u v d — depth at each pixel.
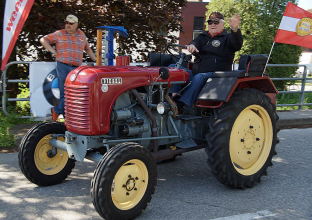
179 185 4.72
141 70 4.22
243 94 4.53
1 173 5.02
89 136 3.95
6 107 7.59
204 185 4.73
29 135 4.45
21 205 4.04
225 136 4.31
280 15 13.90
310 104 9.95
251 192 4.51
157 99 4.42
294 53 13.82
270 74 13.67
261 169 4.72
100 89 3.84
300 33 5.36
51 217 3.77
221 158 4.30
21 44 8.65
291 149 6.47
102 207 3.52
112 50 5.18
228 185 4.49
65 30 6.20
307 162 5.74
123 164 3.62
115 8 8.83
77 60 6.26
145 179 3.82
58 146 4.33
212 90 4.34
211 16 5.01
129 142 3.78
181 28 9.46
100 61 5.38
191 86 4.55
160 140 4.42
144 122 4.23
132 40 9.16
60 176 4.66
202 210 3.97
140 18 8.83
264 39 13.76
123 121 4.11
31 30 8.20
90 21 8.45
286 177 5.06
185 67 5.27
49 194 4.36
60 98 6.11
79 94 3.88
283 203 4.19
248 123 4.62
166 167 5.45
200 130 4.80
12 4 6.23
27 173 4.43
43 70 7.10
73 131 4.03
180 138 4.62
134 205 3.73
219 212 3.93
